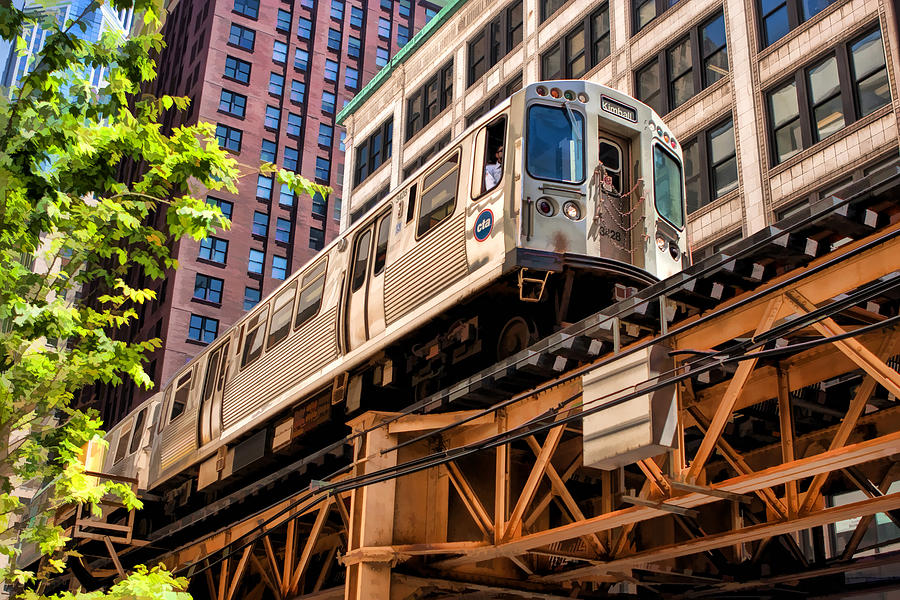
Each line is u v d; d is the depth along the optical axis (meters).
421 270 13.77
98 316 10.80
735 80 24.62
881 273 8.87
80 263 10.30
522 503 11.52
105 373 10.73
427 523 12.72
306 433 16.44
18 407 10.73
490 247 12.44
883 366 8.57
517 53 32.62
